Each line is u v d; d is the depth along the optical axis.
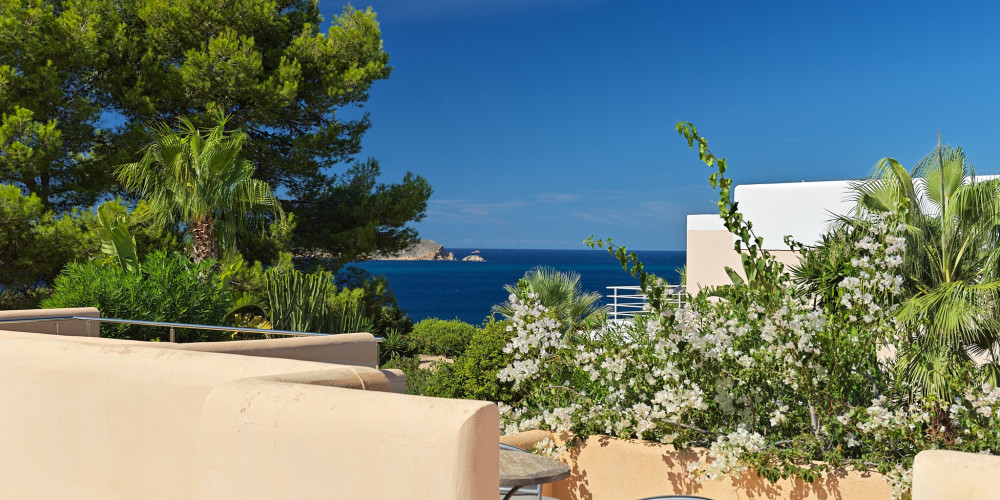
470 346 8.11
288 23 18.39
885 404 3.88
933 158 7.95
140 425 2.18
